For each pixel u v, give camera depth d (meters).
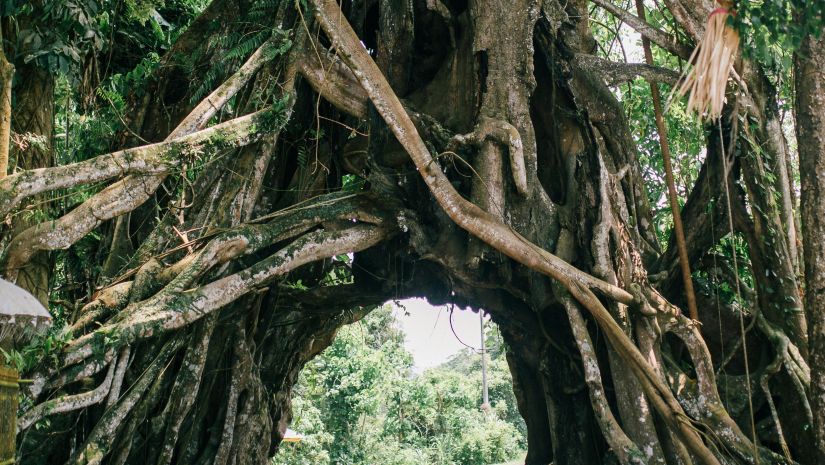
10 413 4.70
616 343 9.33
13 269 7.81
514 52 10.48
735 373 11.04
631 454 9.12
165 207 11.30
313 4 9.45
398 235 10.73
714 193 11.12
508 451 31.62
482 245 9.92
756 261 10.80
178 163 8.77
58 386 8.01
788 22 6.49
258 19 10.98
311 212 10.20
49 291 8.45
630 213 10.98
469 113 10.75
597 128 11.10
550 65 10.77
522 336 12.05
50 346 7.73
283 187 11.55
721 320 11.15
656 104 10.89
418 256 10.84
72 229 8.09
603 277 9.85
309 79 10.79
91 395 8.30
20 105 8.62
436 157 9.59
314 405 25.91
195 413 10.23
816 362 7.58
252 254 10.55
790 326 10.43
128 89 12.32
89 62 11.62
